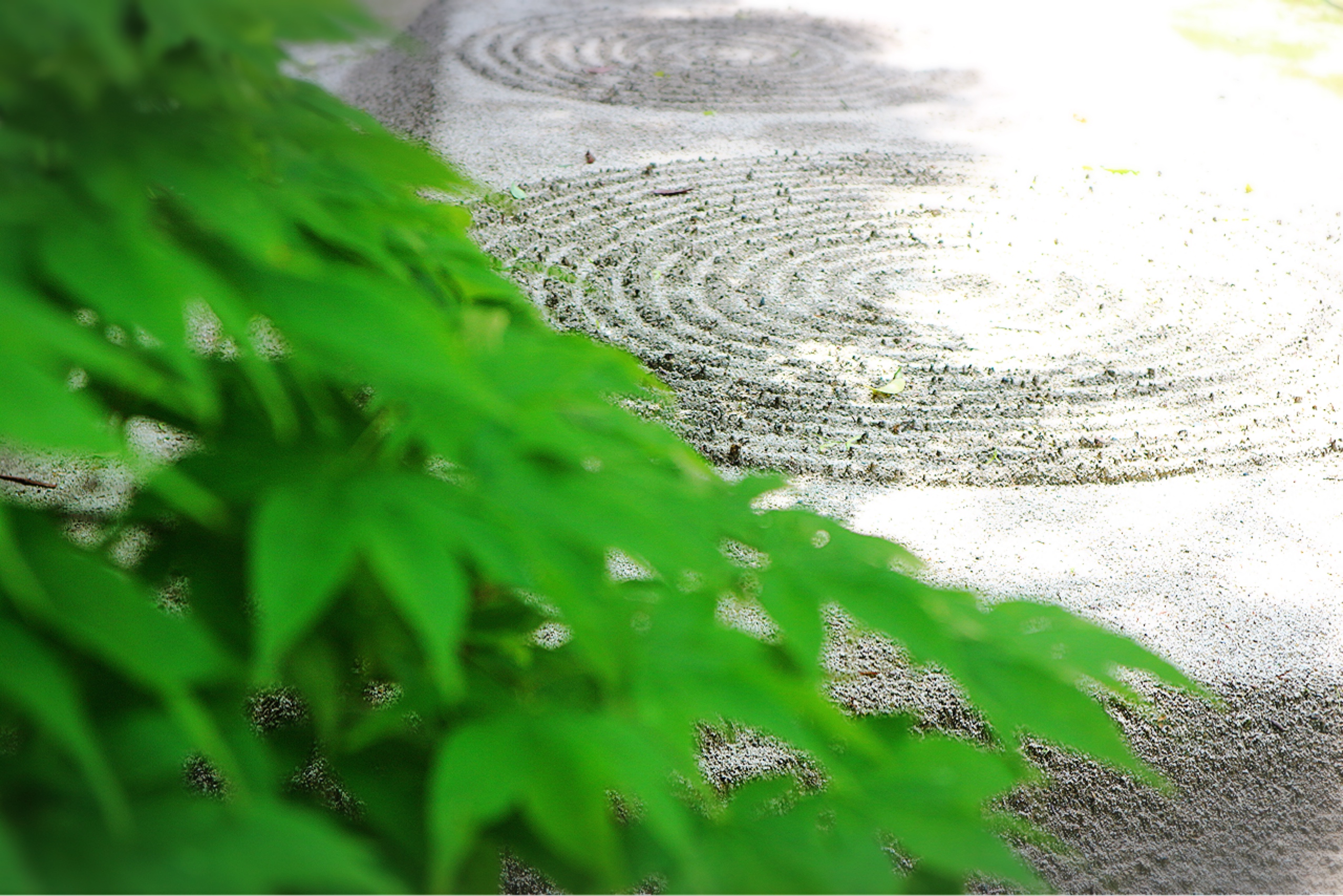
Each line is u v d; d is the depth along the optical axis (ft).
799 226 17.35
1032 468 11.14
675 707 2.41
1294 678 8.18
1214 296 15.56
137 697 2.31
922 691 7.77
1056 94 25.14
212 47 1.94
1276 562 9.71
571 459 2.67
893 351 13.62
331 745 2.83
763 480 3.24
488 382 2.85
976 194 19.27
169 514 2.69
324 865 1.84
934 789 2.74
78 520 2.87
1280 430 12.07
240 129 2.21
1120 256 16.85
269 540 2.10
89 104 1.90
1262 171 20.93
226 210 2.01
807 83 25.23
